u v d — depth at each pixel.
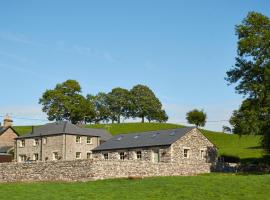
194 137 73.12
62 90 143.00
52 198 38.56
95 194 40.31
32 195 40.19
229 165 70.62
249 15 70.12
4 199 38.38
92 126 141.25
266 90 64.75
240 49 68.44
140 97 180.00
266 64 66.19
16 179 58.56
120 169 54.56
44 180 55.59
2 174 60.00
